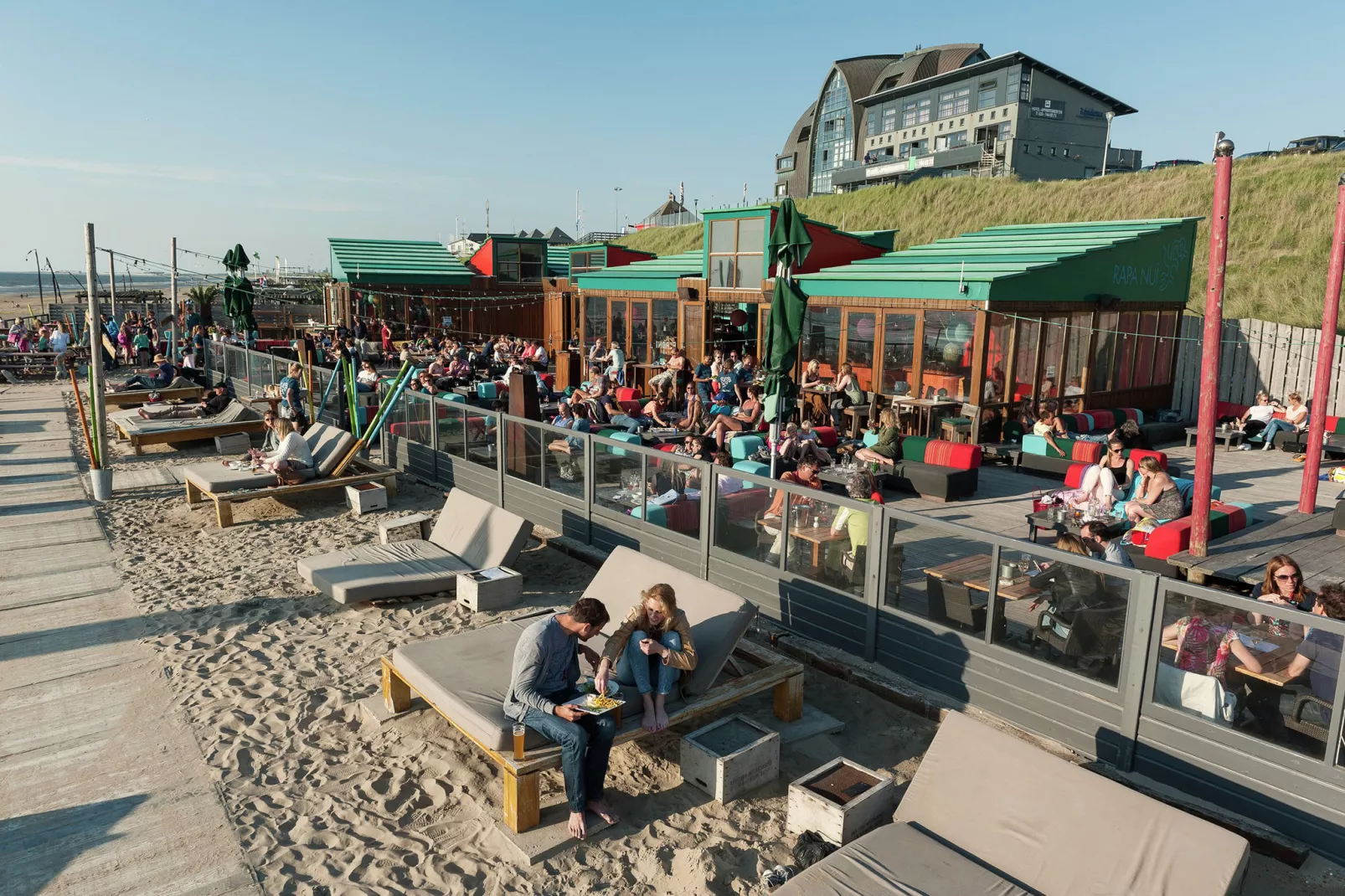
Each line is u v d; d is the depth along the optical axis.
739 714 5.84
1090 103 58.91
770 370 10.16
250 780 5.35
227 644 7.37
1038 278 15.45
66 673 6.80
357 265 33.16
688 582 6.30
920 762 5.64
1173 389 20.31
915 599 6.45
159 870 4.51
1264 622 4.71
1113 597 5.30
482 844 4.76
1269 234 25.91
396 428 14.59
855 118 77.31
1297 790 4.61
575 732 4.71
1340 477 13.09
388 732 5.92
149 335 30.89
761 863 4.60
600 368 22.28
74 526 11.16
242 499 11.18
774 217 18.75
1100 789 3.96
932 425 15.48
